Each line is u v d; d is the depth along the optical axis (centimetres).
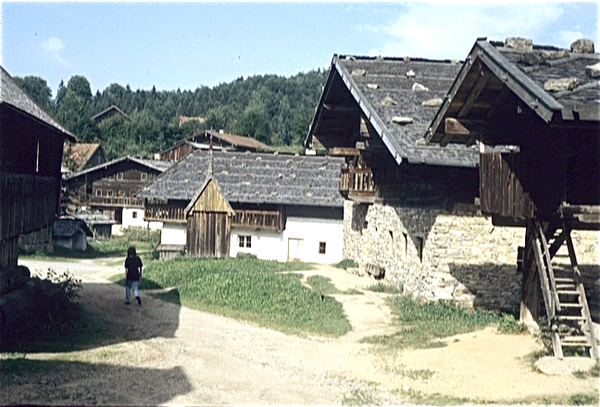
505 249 1706
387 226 2286
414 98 1941
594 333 1070
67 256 3775
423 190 1875
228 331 1514
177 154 7525
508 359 1107
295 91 14675
